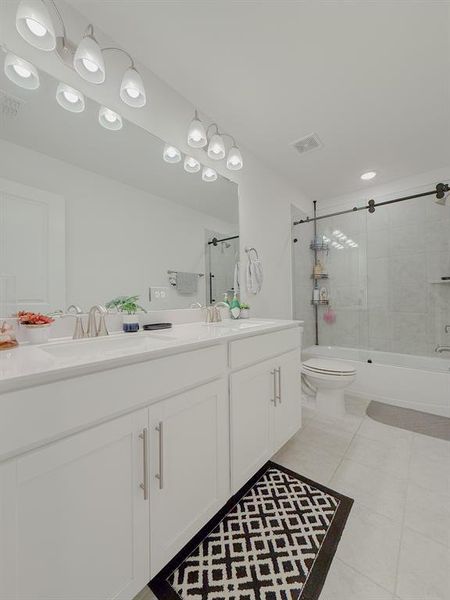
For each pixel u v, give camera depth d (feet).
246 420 4.17
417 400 7.43
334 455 5.31
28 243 3.55
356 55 4.50
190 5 3.73
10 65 3.38
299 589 2.87
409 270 9.04
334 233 10.60
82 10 3.80
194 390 3.30
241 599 2.80
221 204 6.59
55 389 2.08
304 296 10.40
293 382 5.54
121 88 4.03
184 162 5.68
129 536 2.57
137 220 4.86
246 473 4.13
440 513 3.85
